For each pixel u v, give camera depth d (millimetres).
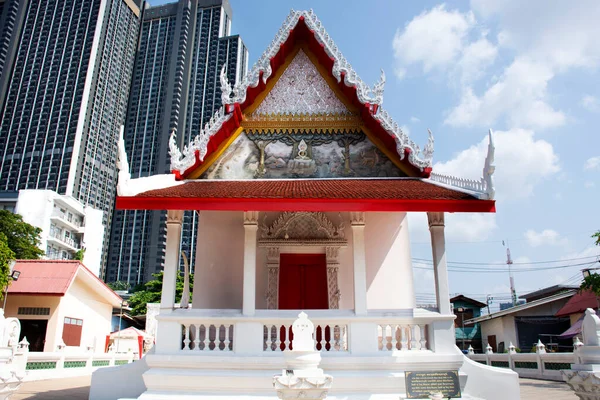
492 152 11055
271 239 14406
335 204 11000
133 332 38094
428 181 13164
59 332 28578
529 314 36500
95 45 96750
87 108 92500
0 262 24672
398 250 14680
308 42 15070
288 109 14727
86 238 76562
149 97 104250
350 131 14555
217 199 10969
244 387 10539
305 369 7453
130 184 11211
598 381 7160
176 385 10664
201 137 13297
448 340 11117
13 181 88250
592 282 22719
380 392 10570
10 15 100000
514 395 11305
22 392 16516
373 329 11180
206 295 14141
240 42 107500
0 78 96188
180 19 108938
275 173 14109
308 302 14250
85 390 17297
